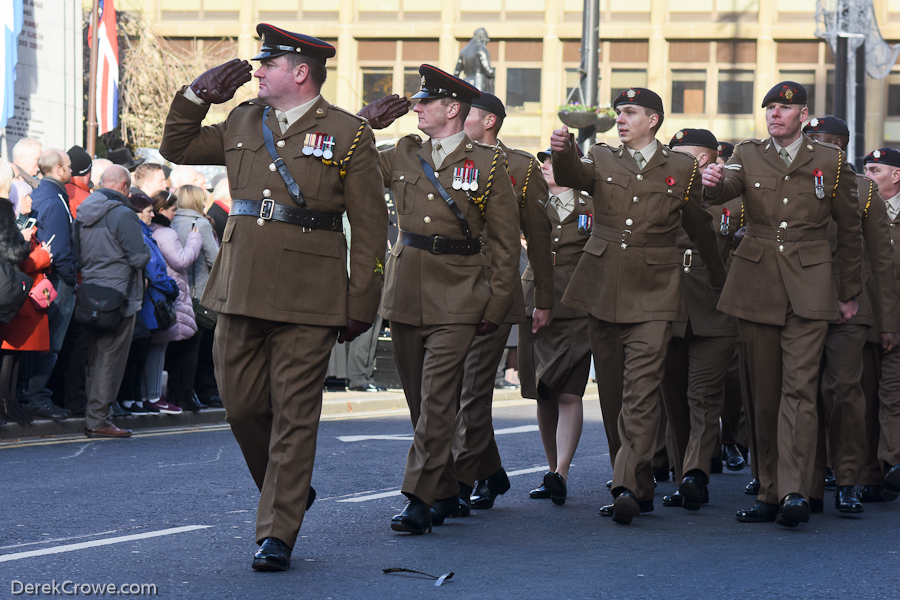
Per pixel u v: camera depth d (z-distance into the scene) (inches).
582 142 1378.0
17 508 506.0
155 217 823.1
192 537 448.8
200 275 856.3
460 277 464.8
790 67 2687.0
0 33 1227.2
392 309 468.1
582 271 511.8
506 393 1133.1
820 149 507.2
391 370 1096.2
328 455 694.5
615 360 514.6
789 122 502.6
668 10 2723.9
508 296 468.1
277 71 387.9
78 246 740.7
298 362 389.7
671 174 504.7
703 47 2719.0
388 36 2778.1
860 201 564.1
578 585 377.7
